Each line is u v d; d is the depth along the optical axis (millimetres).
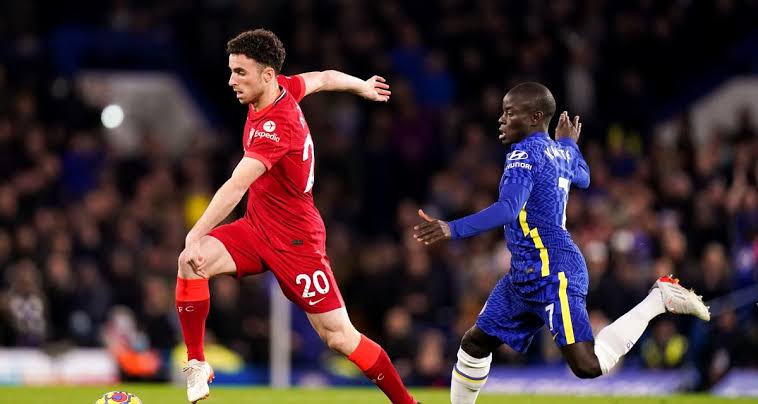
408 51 62969
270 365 45750
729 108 65062
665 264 44594
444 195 54312
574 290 22125
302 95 23766
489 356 23844
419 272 48250
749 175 52688
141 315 47375
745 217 48562
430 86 62281
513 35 63938
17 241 47688
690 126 58188
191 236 21094
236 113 67812
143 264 48375
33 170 52781
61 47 65250
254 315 46219
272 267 22672
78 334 45906
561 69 61531
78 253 49219
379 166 57562
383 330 48281
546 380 41625
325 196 54938
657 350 43156
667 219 50969
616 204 50469
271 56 21969
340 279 50156
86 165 55562
